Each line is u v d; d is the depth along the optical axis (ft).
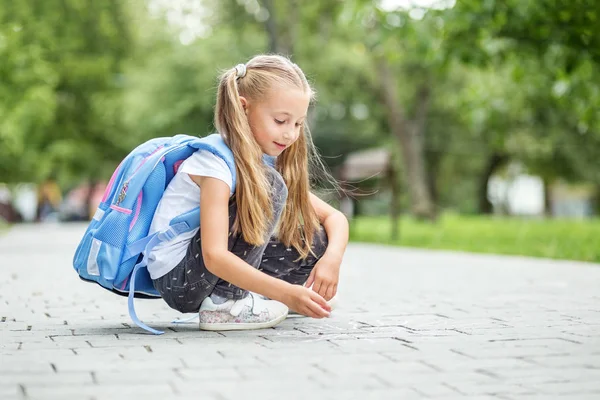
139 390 8.21
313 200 13.23
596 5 35.32
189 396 7.96
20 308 16.39
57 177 126.11
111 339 11.57
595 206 150.30
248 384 8.49
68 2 81.00
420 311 15.24
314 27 86.63
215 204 11.60
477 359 9.90
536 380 8.75
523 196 187.62
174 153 12.13
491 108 49.80
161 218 12.23
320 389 8.28
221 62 81.25
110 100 97.30
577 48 37.22
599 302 16.66
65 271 28.14
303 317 14.05
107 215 12.20
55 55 85.15
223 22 85.25
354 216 60.90
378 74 85.56
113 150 104.99
